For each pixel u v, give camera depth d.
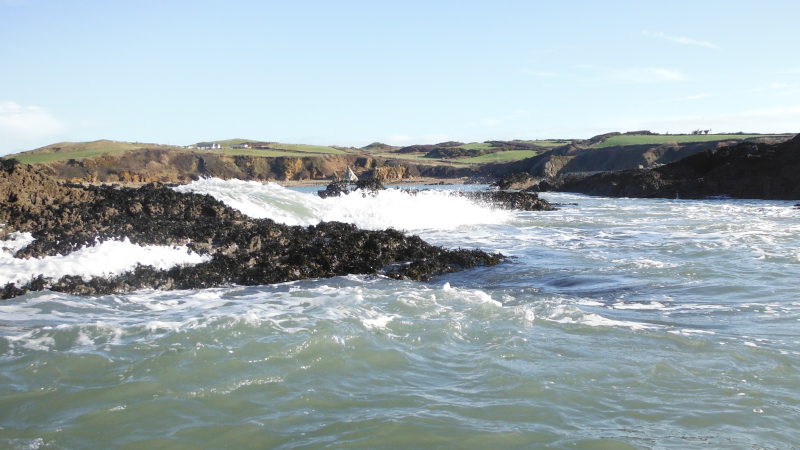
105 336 7.27
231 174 85.94
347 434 4.78
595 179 46.94
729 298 9.34
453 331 7.48
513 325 7.76
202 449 4.60
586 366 6.16
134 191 16.05
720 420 4.92
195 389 5.68
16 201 13.27
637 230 19.31
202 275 11.06
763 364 6.15
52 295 9.61
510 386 5.69
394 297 9.55
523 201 29.44
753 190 35.16
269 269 11.62
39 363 6.29
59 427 4.96
